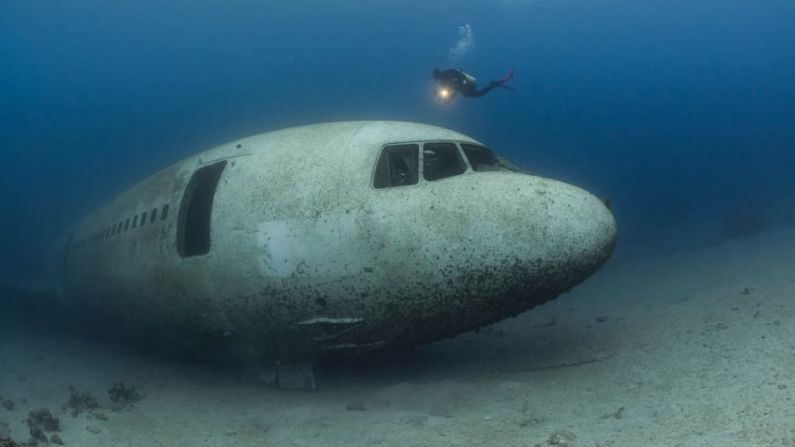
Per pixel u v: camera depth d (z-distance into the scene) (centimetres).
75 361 934
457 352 861
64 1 9250
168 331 849
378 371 782
